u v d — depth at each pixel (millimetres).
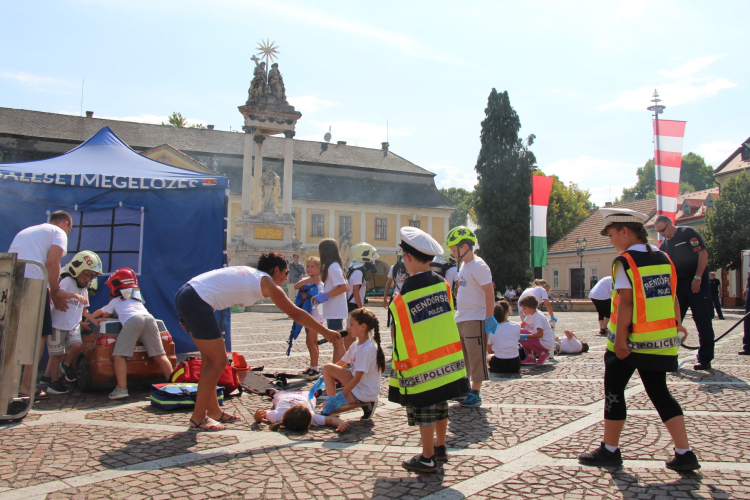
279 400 5492
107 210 8945
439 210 52344
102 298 8758
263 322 17859
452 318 4000
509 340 8133
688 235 8234
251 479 3752
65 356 7004
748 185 33562
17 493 3486
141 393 6742
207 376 5062
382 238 50375
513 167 40562
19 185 8555
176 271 9008
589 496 3471
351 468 3982
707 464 4035
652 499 3422
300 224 47594
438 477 3799
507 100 41188
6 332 5254
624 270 4035
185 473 3869
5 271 5289
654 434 4801
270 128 30281
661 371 3943
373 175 51438
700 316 8156
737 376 7613
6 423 5254
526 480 3736
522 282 40375
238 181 44188
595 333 14172
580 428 4996
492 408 5844
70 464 4047
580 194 64250
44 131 40750
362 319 5395
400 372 3895
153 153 38156
